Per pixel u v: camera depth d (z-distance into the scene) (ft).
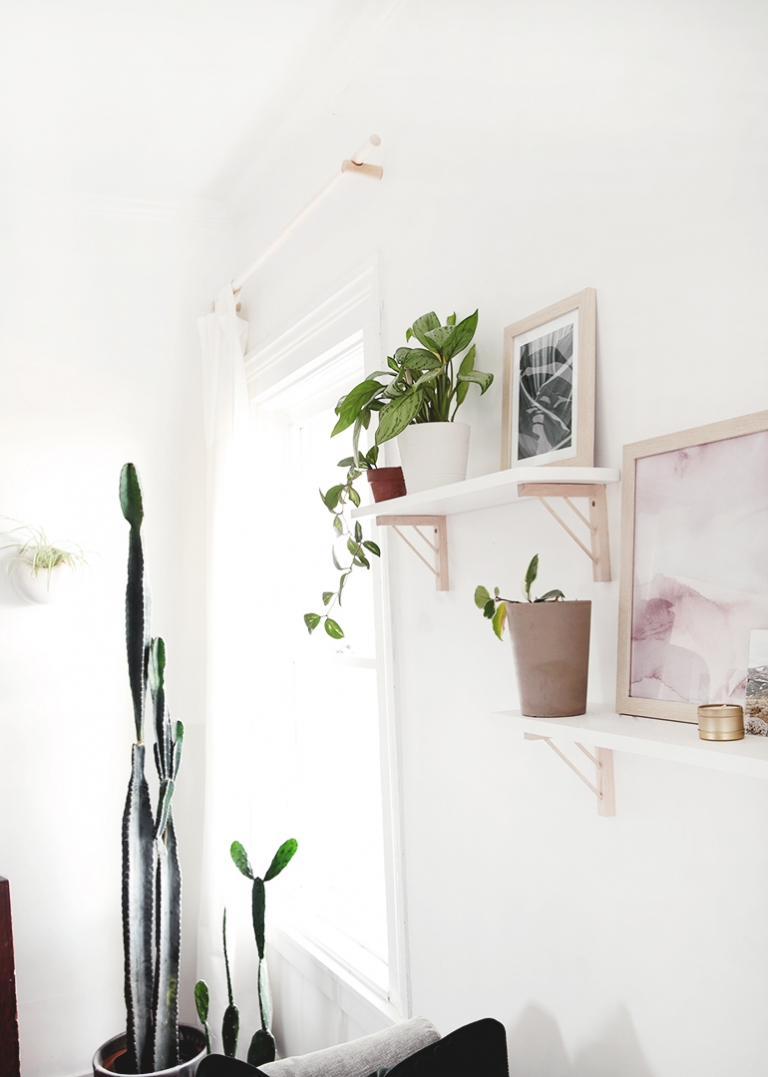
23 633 8.42
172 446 9.26
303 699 8.63
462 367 4.89
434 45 5.55
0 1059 6.88
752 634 3.17
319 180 7.32
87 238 9.02
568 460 4.19
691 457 3.52
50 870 8.32
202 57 6.72
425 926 5.70
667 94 3.78
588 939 4.25
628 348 3.99
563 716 3.73
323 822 8.27
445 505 4.77
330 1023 6.99
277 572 8.82
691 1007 3.67
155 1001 7.02
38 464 8.64
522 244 4.74
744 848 3.43
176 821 8.96
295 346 7.77
